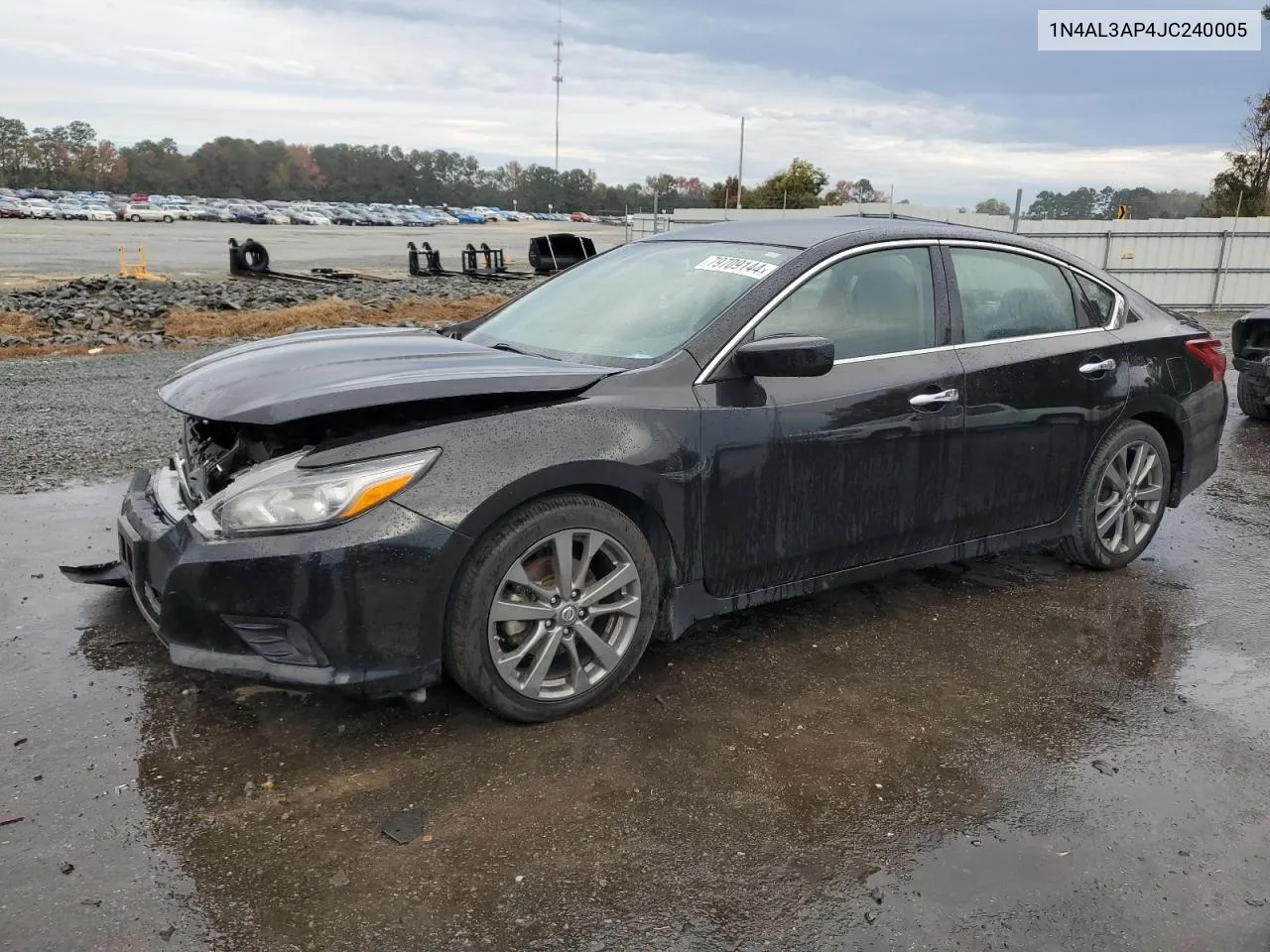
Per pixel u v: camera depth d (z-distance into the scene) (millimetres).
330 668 2777
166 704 3199
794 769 2928
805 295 3568
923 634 3943
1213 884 2451
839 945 2211
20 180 136750
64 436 6969
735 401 3328
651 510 3197
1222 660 3764
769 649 3760
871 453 3627
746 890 2393
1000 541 4180
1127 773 2957
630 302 3764
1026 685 3518
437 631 2852
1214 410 4902
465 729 3092
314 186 160375
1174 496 4863
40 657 3496
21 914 2225
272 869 2416
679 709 3268
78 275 24750
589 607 3131
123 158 146250
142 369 10375
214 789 2740
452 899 2330
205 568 2734
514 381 3027
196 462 3363
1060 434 4211
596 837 2578
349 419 2879
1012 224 19422
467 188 168500
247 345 3795
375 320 16438
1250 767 3008
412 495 2775
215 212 91500
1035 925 2287
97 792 2707
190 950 2143
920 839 2605
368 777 2820
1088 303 4449
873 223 3969
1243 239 19000
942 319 3885
